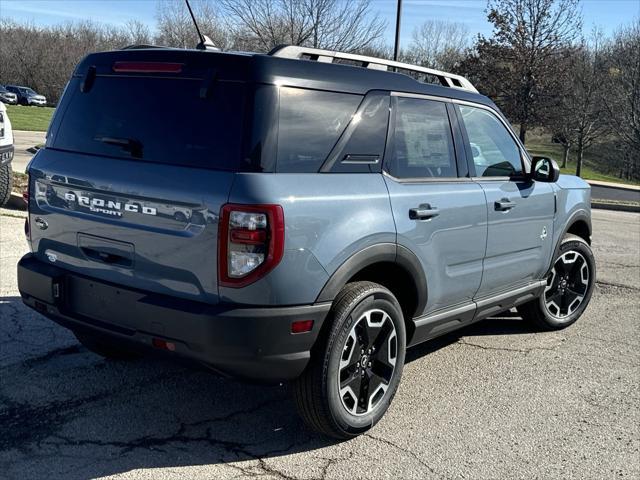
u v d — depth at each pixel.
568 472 3.41
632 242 10.81
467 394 4.31
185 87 3.30
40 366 4.36
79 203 3.52
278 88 3.17
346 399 3.54
